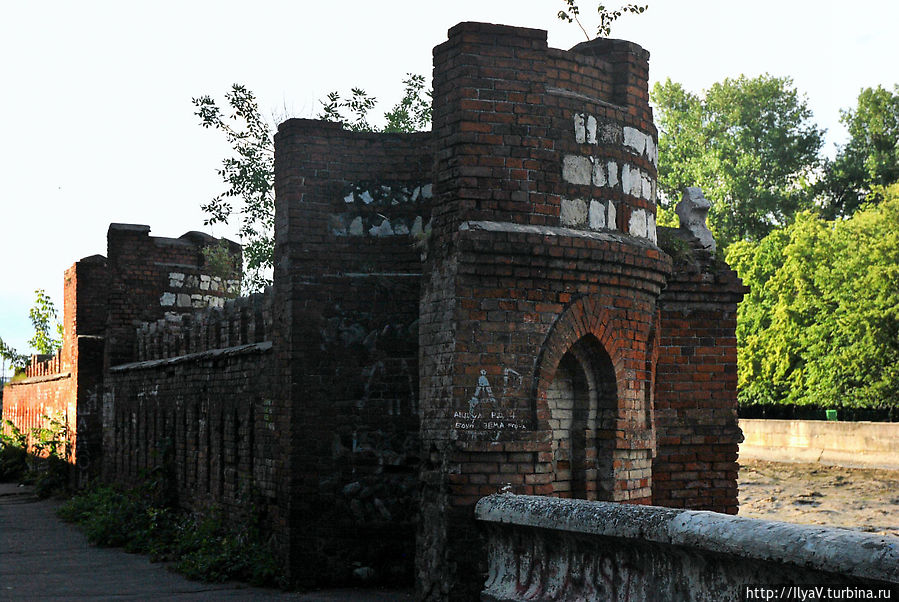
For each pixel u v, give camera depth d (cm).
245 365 1683
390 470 1354
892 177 6200
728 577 738
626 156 1185
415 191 1384
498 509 1012
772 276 4797
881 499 3059
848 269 4281
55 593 1369
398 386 1362
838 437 4062
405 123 2411
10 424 4281
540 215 1103
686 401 1389
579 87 1166
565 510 916
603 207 1155
